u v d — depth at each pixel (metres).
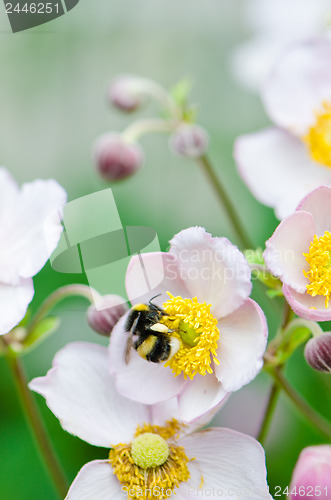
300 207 0.42
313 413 0.45
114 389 0.43
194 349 0.42
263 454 0.42
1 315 0.44
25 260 0.44
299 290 0.42
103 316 0.44
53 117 1.02
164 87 1.00
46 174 1.01
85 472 0.42
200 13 0.99
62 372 0.43
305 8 0.70
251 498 0.41
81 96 1.01
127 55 1.00
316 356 0.42
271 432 0.55
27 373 0.58
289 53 0.53
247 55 0.68
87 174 0.78
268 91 0.53
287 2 0.70
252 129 0.85
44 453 0.47
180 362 0.42
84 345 0.43
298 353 0.54
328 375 0.53
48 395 0.42
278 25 0.70
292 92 0.53
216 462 0.42
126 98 0.57
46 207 0.45
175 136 0.56
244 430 0.57
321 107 0.53
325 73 0.53
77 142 1.02
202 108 0.97
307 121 0.53
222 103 0.96
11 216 0.45
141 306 0.42
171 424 0.43
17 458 0.54
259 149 0.53
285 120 0.53
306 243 0.42
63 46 0.97
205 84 0.98
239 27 0.98
